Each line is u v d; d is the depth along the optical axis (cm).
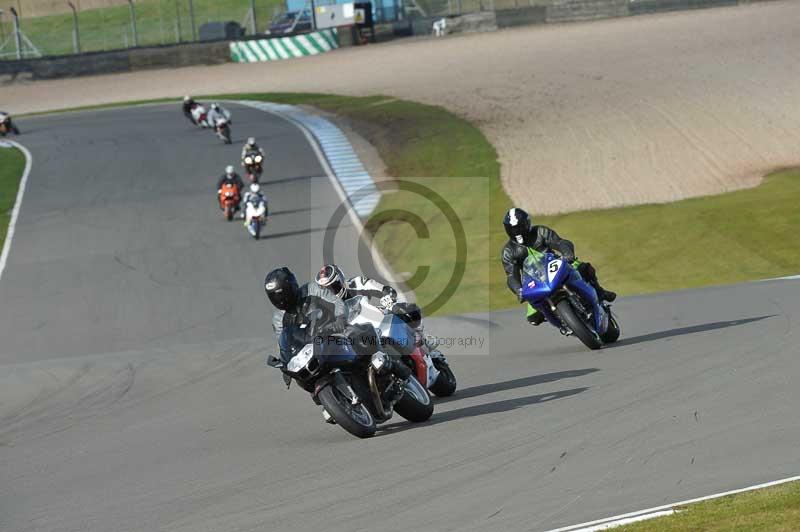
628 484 2195
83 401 4622
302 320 2966
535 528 1961
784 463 2216
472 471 2456
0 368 5709
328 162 13475
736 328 4466
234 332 7250
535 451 2583
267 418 3716
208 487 2638
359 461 2711
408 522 2102
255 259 9444
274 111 17875
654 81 15612
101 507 2578
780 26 18862
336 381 3005
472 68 18888
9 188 13488
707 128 12900
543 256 4191
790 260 8269
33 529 2448
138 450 3359
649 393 3175
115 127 17800
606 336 4459
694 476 2200
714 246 8819
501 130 13738
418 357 3216
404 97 17075
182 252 9894
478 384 3878
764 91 14338
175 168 13988
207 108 18575
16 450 3659
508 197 10938
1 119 17600
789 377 3162
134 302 8388
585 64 17625
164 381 4894
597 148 12475
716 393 3058
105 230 10994
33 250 10412
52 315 8206
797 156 11662
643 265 8581
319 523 2166
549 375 3812
